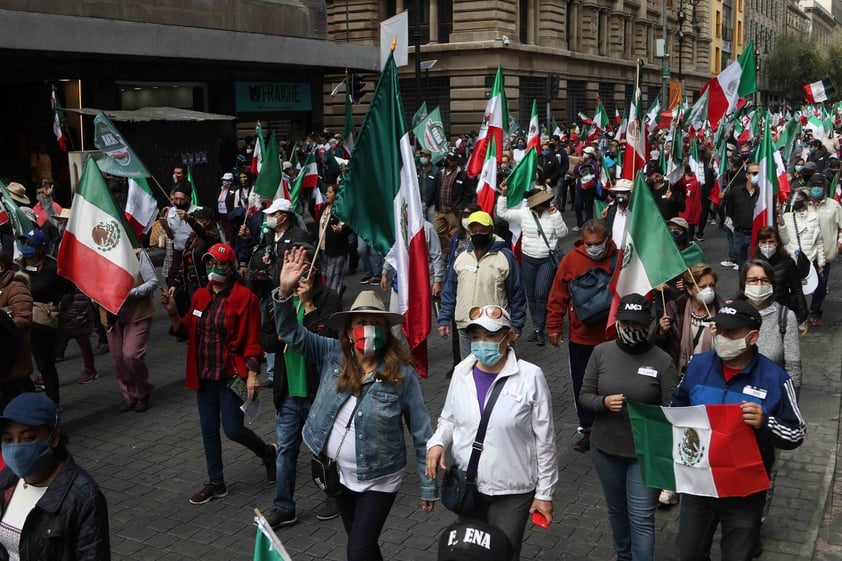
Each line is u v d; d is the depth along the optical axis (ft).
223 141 78.33
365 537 14.66
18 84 66.18
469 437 14.40
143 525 19.72
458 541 7.74
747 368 14.24
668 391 15.87
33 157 66.54
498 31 113.39
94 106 66.28
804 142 94.38
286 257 15.42
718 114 53.52
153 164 62.28
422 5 120.47
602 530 19.03
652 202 19.93
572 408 27.43
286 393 18.83
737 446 13.71
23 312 22.97
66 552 10.88
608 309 22.50
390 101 18.92
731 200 42.32
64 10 61.57
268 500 21.01
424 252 19.03
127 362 27.12
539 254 34.30
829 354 33.19
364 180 18.89
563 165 76.59
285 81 86.48
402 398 15.08
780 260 27.89
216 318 20.18
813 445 23.94
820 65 260.42
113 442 25.18
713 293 19.07
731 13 260.42
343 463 14.92
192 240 31.09
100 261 24.38
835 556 17.75
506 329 14.16
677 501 20.17
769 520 19.40
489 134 47.19
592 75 144.05
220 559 18.11
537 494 14.47
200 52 69.00
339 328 15.29
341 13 123.03
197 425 26.63
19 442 10.82
